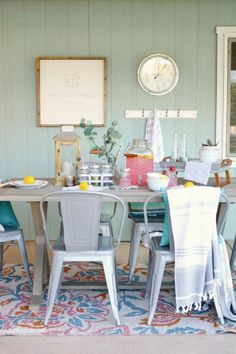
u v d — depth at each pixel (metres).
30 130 4.27
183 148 3.44
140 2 4.16
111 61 4.21
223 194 2.44
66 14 4.16
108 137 3.20
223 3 4.16
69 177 2.94
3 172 4.31
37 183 2.94
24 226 4.35
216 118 4.27
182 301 2.43
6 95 4.23
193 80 4.24
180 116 4.27
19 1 4.15
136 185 2.93
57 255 2.50
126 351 2.23
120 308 2.75
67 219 2.45
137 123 4.27
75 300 2.87
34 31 4.17
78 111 4.22
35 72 4.21
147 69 4.19
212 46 4.21
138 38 4.18
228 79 4.25
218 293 2.54
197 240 2.43
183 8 4.17
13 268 3.53
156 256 2.50
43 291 2.92
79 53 4.20
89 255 2.50
